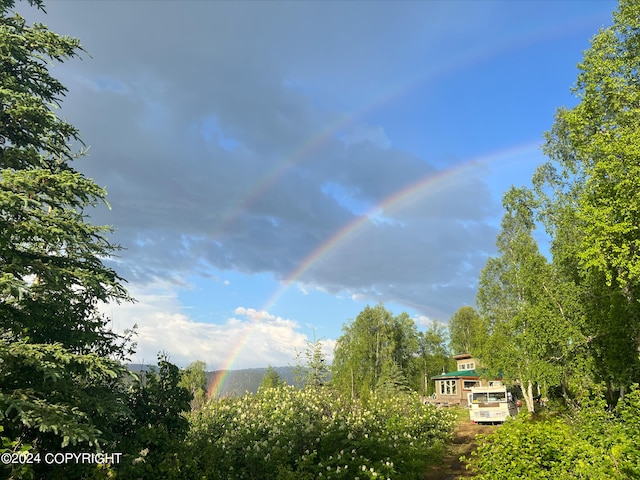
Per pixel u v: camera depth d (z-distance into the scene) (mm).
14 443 5547
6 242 6176
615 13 17000
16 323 6797
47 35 7660
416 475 12203
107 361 6348
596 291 18750
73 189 6691
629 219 13648
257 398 17812
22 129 7379
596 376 17062
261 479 9516
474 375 43094
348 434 13047
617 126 15539
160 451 8219
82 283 7023
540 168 24641
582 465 6344
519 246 28719
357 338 49969
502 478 7156
